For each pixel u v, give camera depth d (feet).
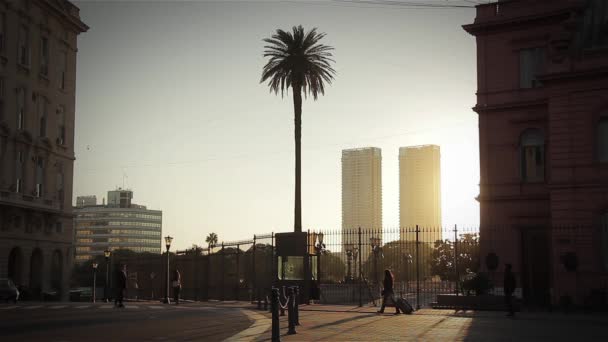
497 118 133.08
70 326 63.77
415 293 147.02
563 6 127.34
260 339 53.52
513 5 133.39
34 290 176.24
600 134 108.58
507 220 129.08
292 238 119.96
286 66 169.89
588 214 107.04
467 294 107.04
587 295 103.96
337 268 148.25
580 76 109.29
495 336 60.44
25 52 179.83
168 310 95.61
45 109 190.80
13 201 168.66
